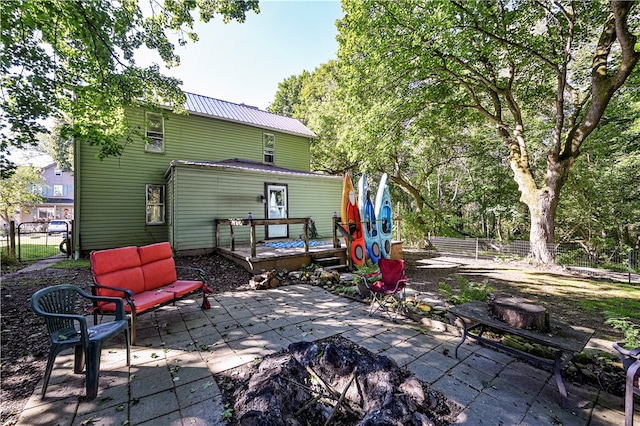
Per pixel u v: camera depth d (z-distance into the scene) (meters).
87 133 6.11
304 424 1.84
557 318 3.99
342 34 10.30
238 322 3.61
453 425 1.81
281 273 6.21
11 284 5.43
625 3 5.95
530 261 8.48
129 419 1.86
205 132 11.12
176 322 3.62
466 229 18.89
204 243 8.30
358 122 10.45
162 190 10.10
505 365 2.58
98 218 8.78
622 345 2.53
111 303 3.05
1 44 4.41
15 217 22.66
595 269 7.82
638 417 1.86
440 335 3.24
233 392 2.16
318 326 3.48
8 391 2.18
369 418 1.65
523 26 8.45
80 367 2.43
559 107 8.23
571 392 2.19
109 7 4.94
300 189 11.00
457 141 14.55
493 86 9.06
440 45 7.58
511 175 14.34
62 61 5.43
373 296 4.11
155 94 6.88
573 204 12.84
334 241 7.59
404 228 12.75
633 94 8.38
